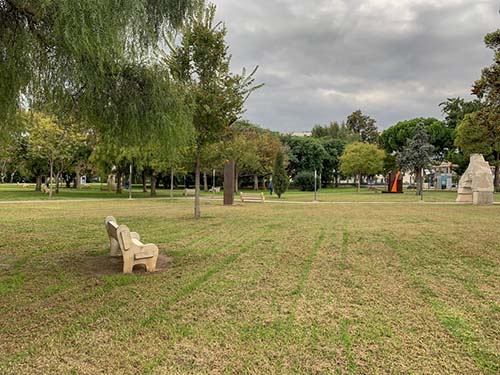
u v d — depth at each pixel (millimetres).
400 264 6855
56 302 4668
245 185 61406
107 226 7383
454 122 47281
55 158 27719
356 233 10609
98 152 28844
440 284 5590
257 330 3854
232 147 15258
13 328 3861
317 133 75062
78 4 4297
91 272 6145
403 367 3139
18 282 5520
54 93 5332
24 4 4688
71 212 16625
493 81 12508
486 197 23359
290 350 3424
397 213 17031
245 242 9070
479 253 7863
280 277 5914
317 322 4082
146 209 18656
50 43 4938
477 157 24703
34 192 35750
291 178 57844
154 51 5914
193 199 28141
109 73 5668
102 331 3801
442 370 3094
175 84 6965
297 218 14695
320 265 6734
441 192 47344
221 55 12172
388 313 4379
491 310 4500
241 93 12617
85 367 3100
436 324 4051
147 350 3404
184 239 9484
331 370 3082
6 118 5547
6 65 4957
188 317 4199
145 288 5273
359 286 5457
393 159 50500
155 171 31469
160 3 5914
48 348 3428
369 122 80938
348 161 46875
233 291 5168
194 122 11992
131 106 6109
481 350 3447
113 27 4645
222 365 3146
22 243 8797
